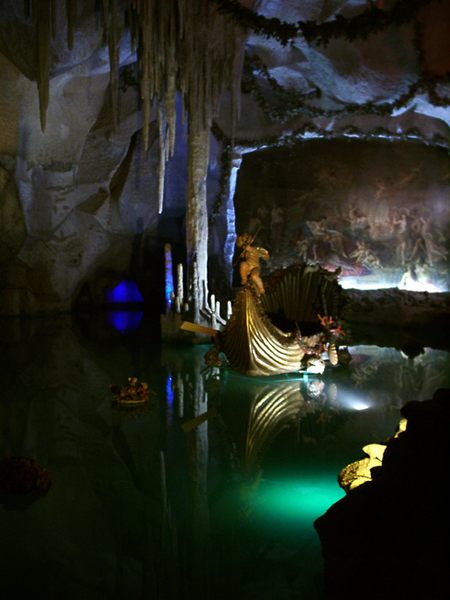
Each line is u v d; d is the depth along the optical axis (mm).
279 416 7594
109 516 4730
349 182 21750
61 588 3707
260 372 9703
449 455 3490
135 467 5809
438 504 3330
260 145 20609
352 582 3336
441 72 15773
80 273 19375
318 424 7246
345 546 3684
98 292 20828
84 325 16125
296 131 20141
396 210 21547
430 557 3043
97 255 19891
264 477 5574
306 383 9508
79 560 4066
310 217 21969
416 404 3926
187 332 12922
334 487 5320
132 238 21203
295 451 6297
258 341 9570
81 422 7199
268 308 11883
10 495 5066
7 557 4059
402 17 14094
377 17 14141
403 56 15820
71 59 13445
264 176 22203
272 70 17781
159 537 4418
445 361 11367
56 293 18500
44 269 18031
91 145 18328
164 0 11680
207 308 13195
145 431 6930
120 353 11773
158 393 8719
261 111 20109
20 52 12602
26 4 10594
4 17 11820
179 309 13023
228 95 19625
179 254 22094
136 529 4539
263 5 14500
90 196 19109
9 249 17000
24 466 5219
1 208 16141
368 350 12836
